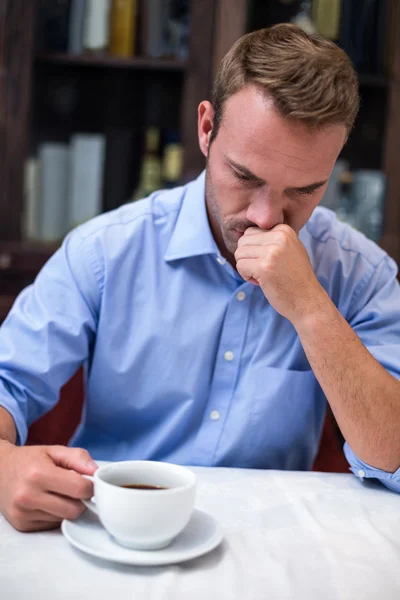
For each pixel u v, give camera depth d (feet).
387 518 2.74
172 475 2.40
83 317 3.73
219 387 3.79
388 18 7.04
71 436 4.32
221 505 2.74
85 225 3.95
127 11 7.02
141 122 7.23
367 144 7.20
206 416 3.80
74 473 2.40
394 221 7.16
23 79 6.86
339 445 4.63
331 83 2.96
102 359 3.79
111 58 7.00
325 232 4.13
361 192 7.23
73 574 2.10
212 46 6.95
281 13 7.13
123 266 3.80
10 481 2.44
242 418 3.74
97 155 7.22
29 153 7.09
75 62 7.01
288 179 3.05
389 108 7.07
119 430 3.93
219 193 3.29
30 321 3.66
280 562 2.25
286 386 3.78
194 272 3.82
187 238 3.78
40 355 3.60
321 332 3.24
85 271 3.77
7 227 6.97
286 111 2.91
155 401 3.80
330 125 2.96
